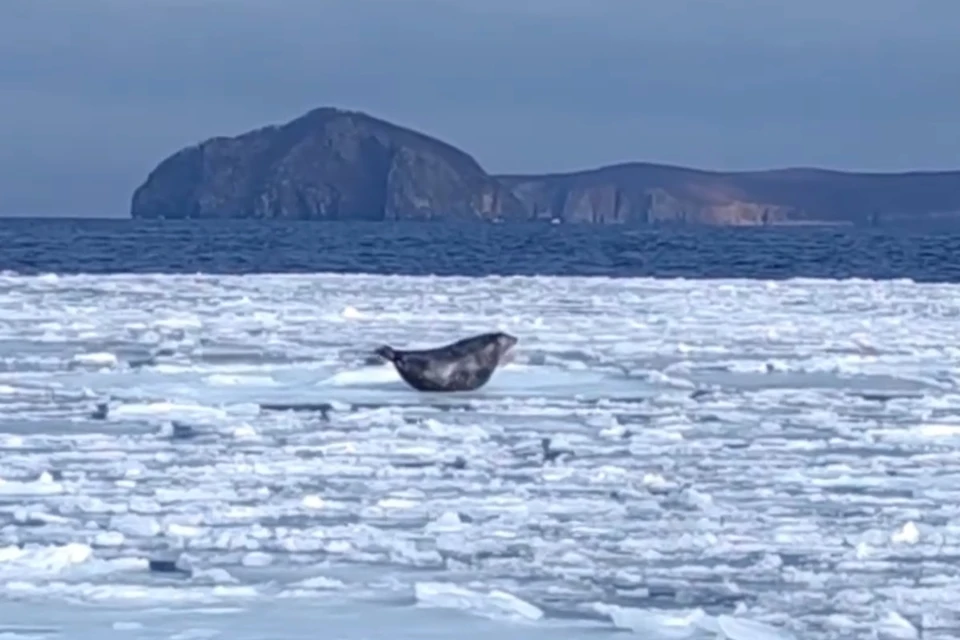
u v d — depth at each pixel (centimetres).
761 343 5400
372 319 6025
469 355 4112
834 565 2370
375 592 2186
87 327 5631
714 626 2030
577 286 8119
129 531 2516
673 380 4347
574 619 2078
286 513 2652
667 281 8656
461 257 14400
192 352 4922
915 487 2930
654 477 2962
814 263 13800
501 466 3080
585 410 3812
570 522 2612
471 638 1983
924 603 2167
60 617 2047
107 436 3369
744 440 3431
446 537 2492
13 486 2823
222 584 2227
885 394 4197
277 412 3734
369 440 3341
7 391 4031
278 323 5838
